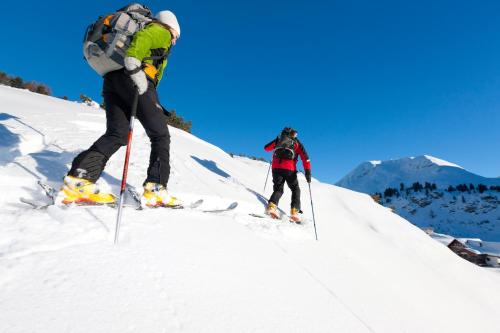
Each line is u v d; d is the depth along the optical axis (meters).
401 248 6.36
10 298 1.32
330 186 11.37
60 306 1.34
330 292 2.39
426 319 2.78
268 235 3.24
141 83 2.26
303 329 1.76
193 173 5.24
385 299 2.78
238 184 6.10
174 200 2.96
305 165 5.20
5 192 2.50
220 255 2.26
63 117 6.43
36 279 1.47
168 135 2.86
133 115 2.26
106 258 1.77
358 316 2.19
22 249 1.64
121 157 4.56
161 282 1.71
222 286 1.88
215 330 1.49
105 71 2.50
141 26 2.45
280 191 4.99
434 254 7.02
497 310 4.59
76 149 4.39
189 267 1.95
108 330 1.29
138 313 1.43
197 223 2.73
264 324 1.67
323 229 5.04
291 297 2.06
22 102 7.52
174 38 2.64
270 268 2.39
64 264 1.63
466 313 3.63
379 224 7.73
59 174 3.14
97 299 1.44
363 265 3.61
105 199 2.55
